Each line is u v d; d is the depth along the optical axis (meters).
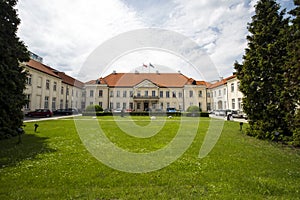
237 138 9.10
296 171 4.33
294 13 7.16
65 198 2.99
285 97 8.09
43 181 3.64
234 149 6.65
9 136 8.49
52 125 13.98
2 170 4.23
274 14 9.63
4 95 8.51
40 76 27.95
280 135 8.31
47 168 4.39
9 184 3.48
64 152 5.96
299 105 7.64
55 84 32.62
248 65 9.91
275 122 8.64
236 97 30.02
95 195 3.10
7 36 8.95
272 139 8.50
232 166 4.66
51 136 9.09
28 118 21.78
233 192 3.25
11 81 8.68
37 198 2.99
